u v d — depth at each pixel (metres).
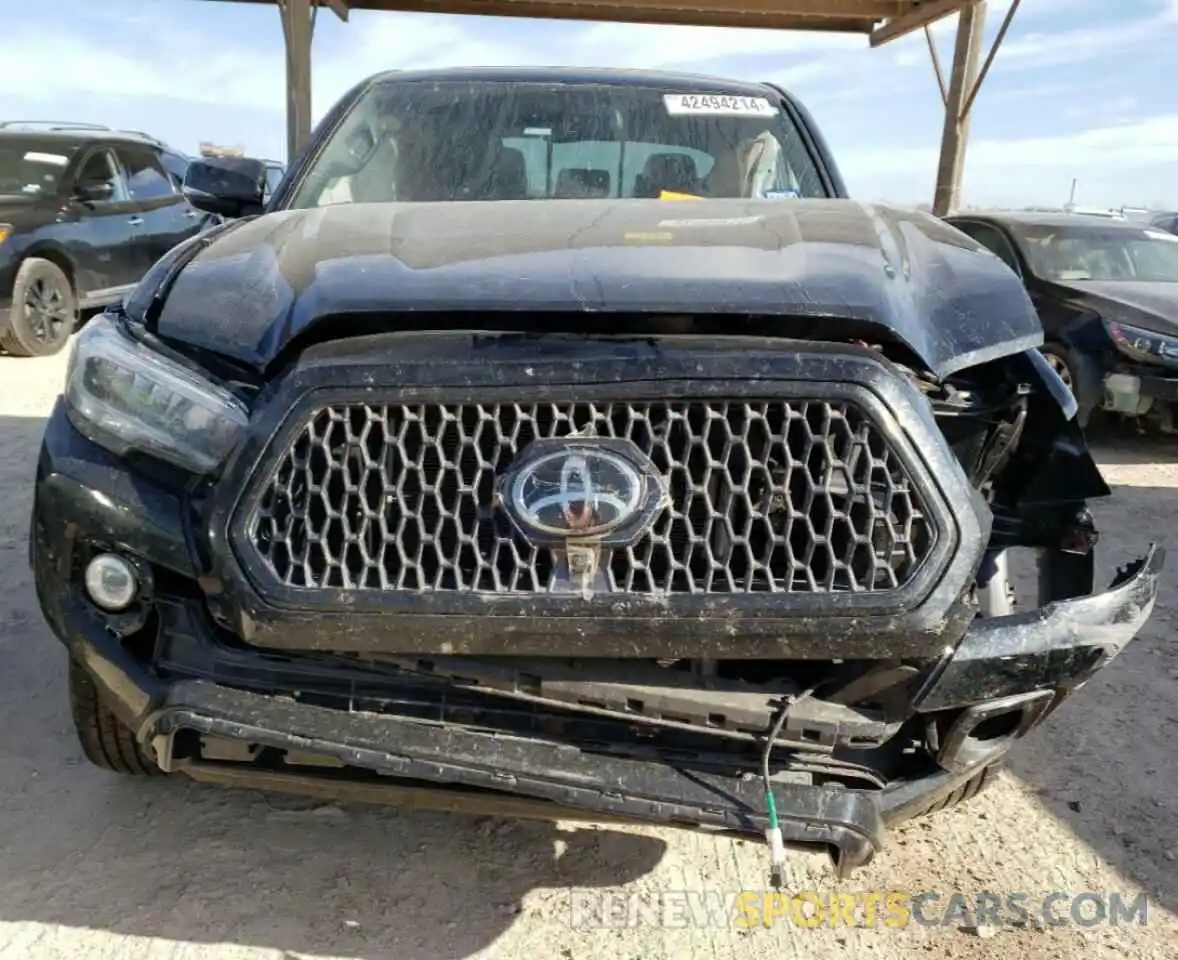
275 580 1.83
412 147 3.51
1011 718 2.14
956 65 11.44
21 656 3.50
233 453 1.92
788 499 1.82
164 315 2.19
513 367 1.85
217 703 1.92
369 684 1.96
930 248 2.56
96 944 2.23
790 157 3.67
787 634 1.80
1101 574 4.68
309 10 10.56
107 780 2.83
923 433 1.84
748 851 2.66
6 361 8.67
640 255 2.21
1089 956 2.33
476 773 1.87
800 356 1.85
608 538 1.79
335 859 2.56
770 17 11.77
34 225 8.75
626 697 1.89
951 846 2.72
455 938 2.31
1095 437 7.60
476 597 1.81
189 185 3.49
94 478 1.99
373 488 1.85
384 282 2.06
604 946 2.31
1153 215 17.44
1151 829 2.82
